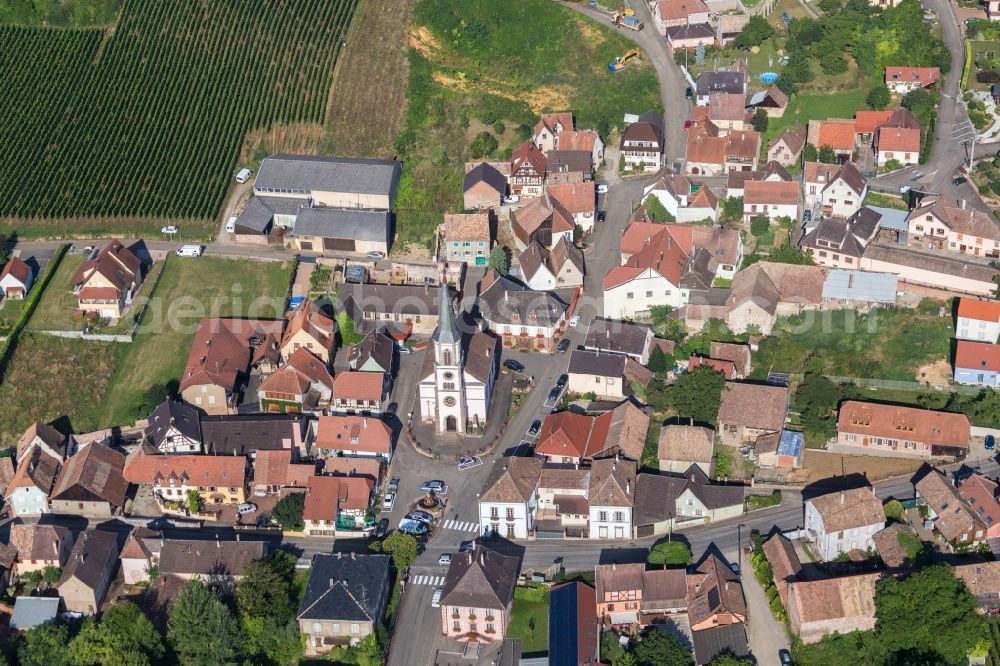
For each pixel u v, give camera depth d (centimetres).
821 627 19625
